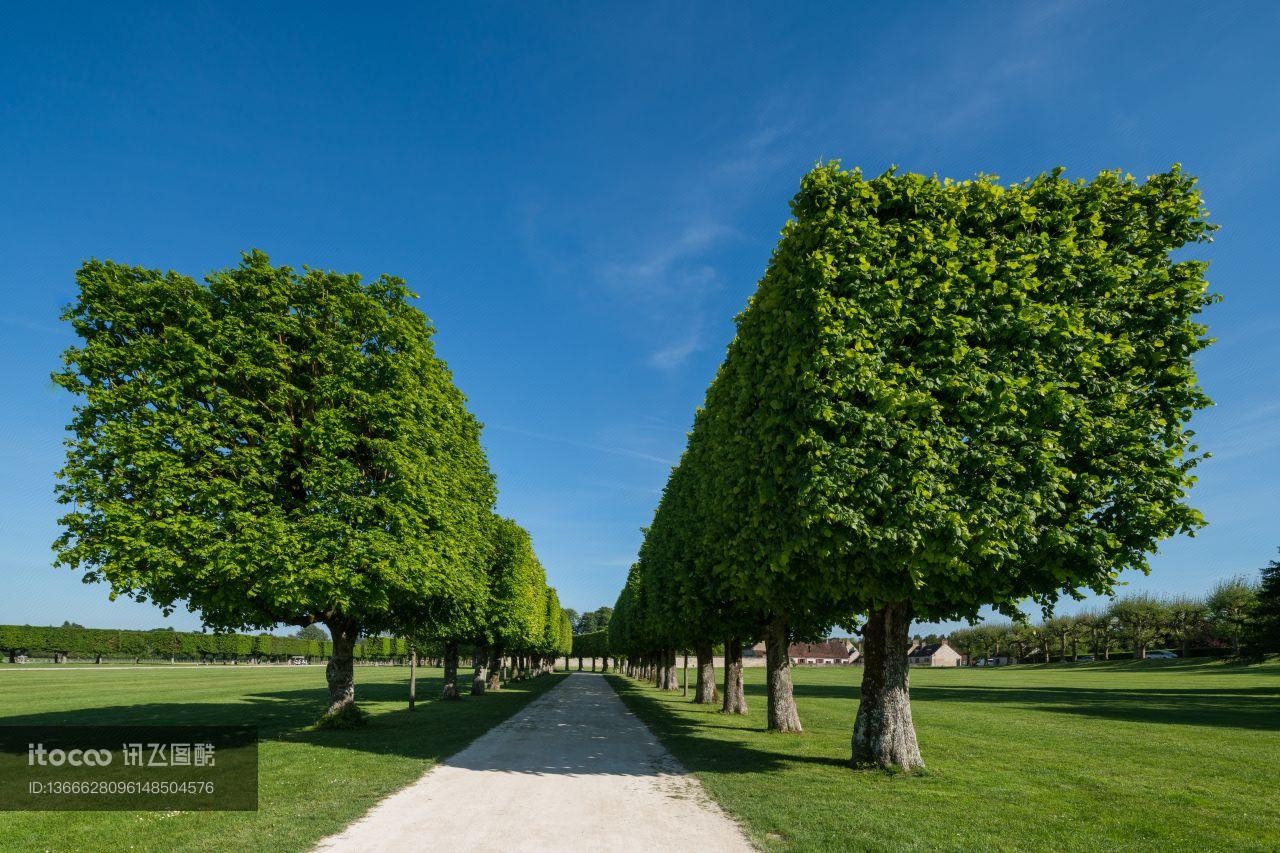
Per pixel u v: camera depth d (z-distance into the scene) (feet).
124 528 45.98
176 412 50.16
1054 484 37.99
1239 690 142.82
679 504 91.56
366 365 58.13
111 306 50.88
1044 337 40.96
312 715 77.05
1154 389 41.86
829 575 41.34
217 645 325.01
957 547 36.40
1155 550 39.22
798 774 42.96
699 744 58.08
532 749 53.67
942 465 38.04
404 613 70.49
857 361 38.99
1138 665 288.30
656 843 27.68
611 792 37.52
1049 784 41.98
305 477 52.95
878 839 28.32
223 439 51.42
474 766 45.27
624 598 240.73
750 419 46.34
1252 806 36.86
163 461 48.03
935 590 40.88
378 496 56.03
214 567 47.37
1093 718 86.99
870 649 46.73
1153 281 43.21
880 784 39.93
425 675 233.76
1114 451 40.16
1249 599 236.43
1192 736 68.18
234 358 53.83
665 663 167.94
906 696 45.06
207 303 54.39
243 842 26.71
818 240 43.47
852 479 37.83
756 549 45.06
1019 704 112.78
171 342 50.85
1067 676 251.80
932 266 42.37
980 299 41.45
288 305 57.16
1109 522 39.73
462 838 28.09
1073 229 43.19
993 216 44.57
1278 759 53.42
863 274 41.24
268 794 35.06
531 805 34.09
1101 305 42.52
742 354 52.19
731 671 95.04
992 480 38.29
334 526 51.67
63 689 118.52
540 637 173.17
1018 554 37.65
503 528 118.11
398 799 35.09
